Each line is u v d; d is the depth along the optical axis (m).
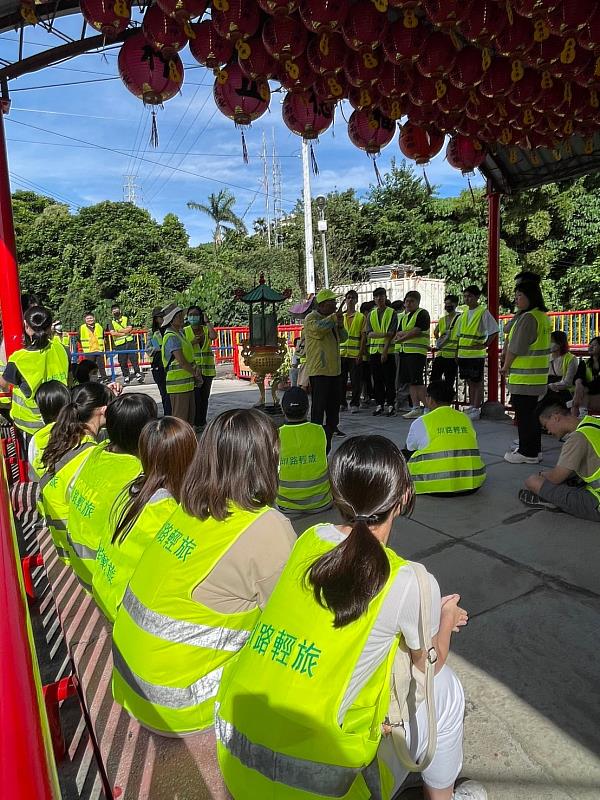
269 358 9.02
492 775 2.03
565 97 5.47
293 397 4.63
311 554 1.59
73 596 2.97
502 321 13.34
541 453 6.22
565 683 2.48
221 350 18.33
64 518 3.18
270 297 8.94
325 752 1.41
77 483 2.85
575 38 4.25
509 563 3.60
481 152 6.86
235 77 5.11
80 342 14.48
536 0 3.93
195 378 7.77
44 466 3.40
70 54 4.77
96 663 2.39
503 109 5.71
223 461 1.85
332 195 30.39
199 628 1.85
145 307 25.42
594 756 2.10
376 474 1.58
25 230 30.48
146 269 27.03
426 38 4.65
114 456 2.79
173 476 2.33
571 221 22.20
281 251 30.83
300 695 1.43
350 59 5.05
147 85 4.62
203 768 1.89
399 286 18.98
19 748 0.61
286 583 1.58
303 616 1.48
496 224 8.59
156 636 1.86
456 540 4.00
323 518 4.54
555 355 7.93
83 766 2.07
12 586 0.92
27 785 0.56
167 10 4.05
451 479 4.68
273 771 1.44
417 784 1.91
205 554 1.82
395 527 4.28
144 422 2.80
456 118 6.10
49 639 2.97
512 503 4.63
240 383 14.07
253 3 4.23
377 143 5.98
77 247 28.56
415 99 5.38
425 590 1.48
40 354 4.88
